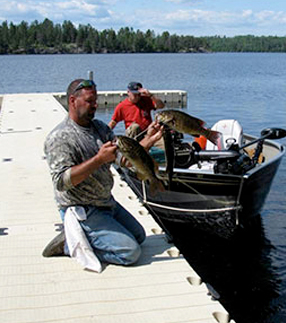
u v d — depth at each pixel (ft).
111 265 12.54
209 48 611.88
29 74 138.82
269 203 25.23
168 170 15.20
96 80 116.16
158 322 9.98
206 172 18.54
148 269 12.35
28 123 38.04
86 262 12.25
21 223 15.74
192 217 20.29
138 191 22.00
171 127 12.82
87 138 12.00
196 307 10.59
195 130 13.34
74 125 12.00
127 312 10.34
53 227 15.38
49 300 10.78
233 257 19.35
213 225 20.20
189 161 19.57
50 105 51.16
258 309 15.74
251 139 27.76
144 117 23.79
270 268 18.45
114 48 463.01
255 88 98.53
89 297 10.93
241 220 19.95
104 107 66.80
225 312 10.36
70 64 210.18
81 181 11.30
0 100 62.95
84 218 12.16
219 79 126.52
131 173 21.45
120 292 11.18
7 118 40.98
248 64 249.34
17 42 417.90
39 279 11.73
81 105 11.75
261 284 17.31
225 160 18.57
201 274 18.03
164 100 67.62
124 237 12.24
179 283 11.65
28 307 10.48
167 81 115.55
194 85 104.83
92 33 451.94
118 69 168.66
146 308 10.51
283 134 20.54
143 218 16.47
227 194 18.83
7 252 13.34
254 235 21.34
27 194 19.11
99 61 252.21
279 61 307.37
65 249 12.82
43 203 17.93
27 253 13.26
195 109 64.69
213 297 11.02
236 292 16.74
